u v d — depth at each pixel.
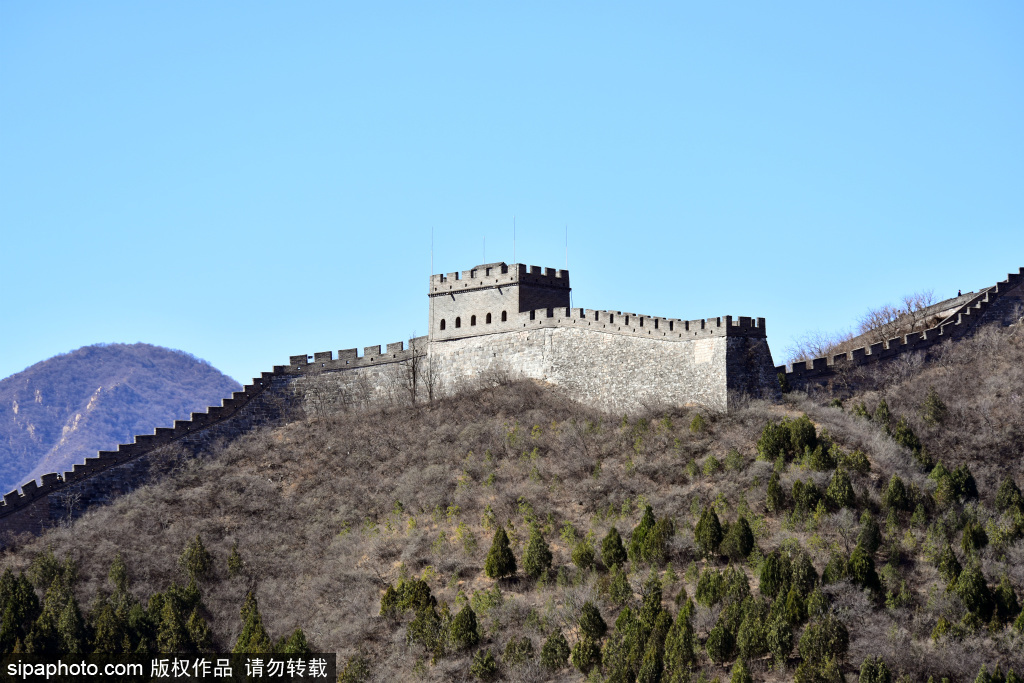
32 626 94.56
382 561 101.31
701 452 104.94
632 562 93.25
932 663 80.19
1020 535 93.38
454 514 105.12
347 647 91.06
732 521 95.75
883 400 110.12
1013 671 78.69
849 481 95.94
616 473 104.94
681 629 83.62
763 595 86.75
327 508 112.12
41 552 106.69
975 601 84.69
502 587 94.38
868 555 88.94
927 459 103.19
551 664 84.56
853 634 82.69
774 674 81.31
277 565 104.19
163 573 103.19
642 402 115.31
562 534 98.19
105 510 116.50
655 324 116.00
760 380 112.00
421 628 89.50
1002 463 105.00
